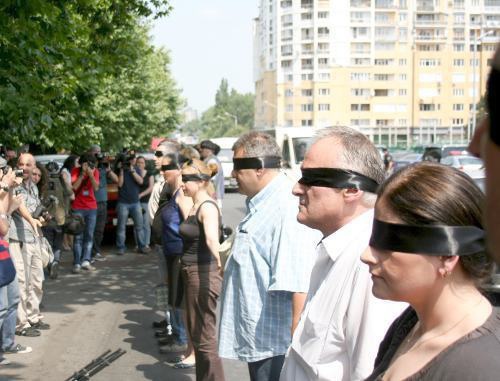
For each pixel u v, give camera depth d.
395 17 122.69
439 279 1.54
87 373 4.83
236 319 3.65
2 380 6.20
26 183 8.10
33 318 7.95
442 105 122.25
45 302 9.52
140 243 14.09
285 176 3.66
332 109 125.38
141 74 34.97
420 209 1.54
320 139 2.64
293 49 127.12
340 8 122.88
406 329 1.70
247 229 3.58
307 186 2.61
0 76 8.70
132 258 13.48
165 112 44.41
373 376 1.69
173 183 6.30
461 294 1.53
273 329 3.55
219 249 5.03
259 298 3.56
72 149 14.18
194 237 5.09
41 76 9.20
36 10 8.12
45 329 8.05
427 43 122.12
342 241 2.46
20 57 8.71
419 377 1.45
